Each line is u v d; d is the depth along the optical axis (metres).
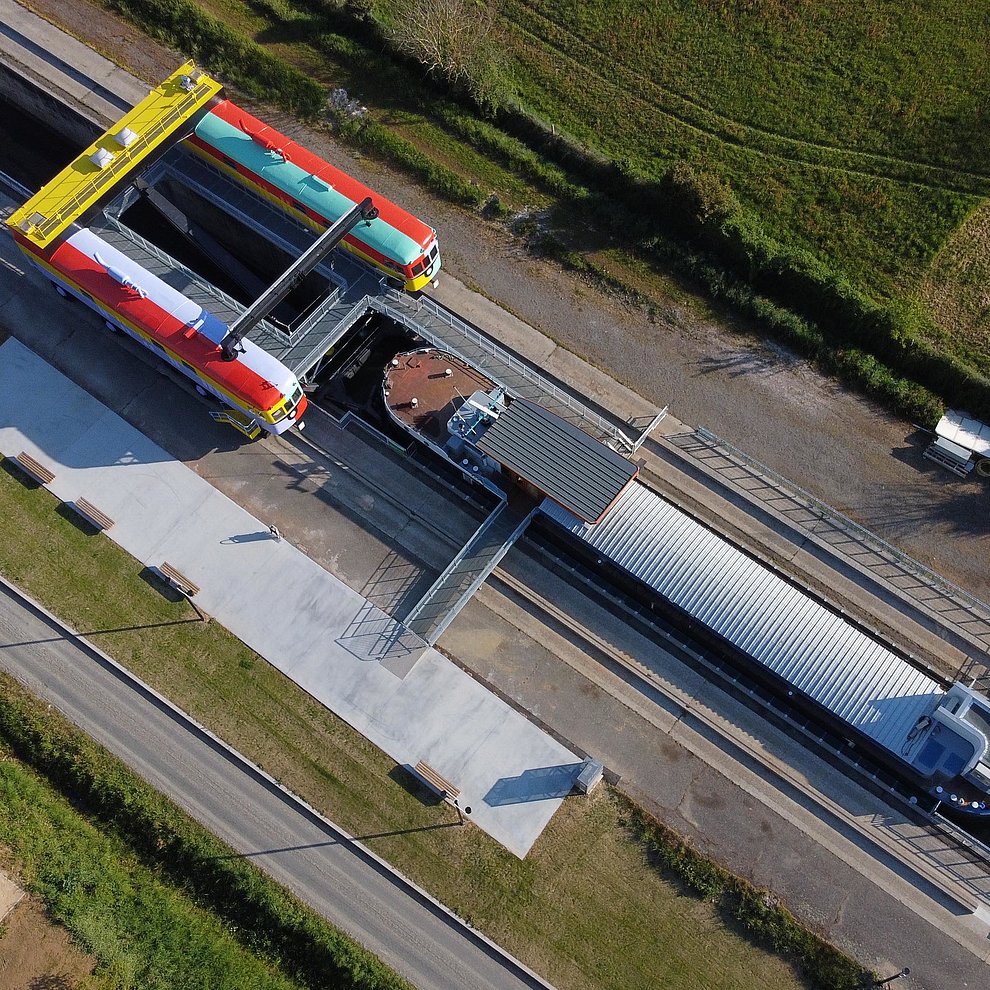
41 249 41.47
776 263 43.62
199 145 44.25
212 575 39.97
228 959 34.28
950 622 38.31
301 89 49.59
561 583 40.06
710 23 51.22
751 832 35.53
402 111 49.31
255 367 38.88
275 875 35.03
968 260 44.56
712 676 38.28
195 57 51.00
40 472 41.53
